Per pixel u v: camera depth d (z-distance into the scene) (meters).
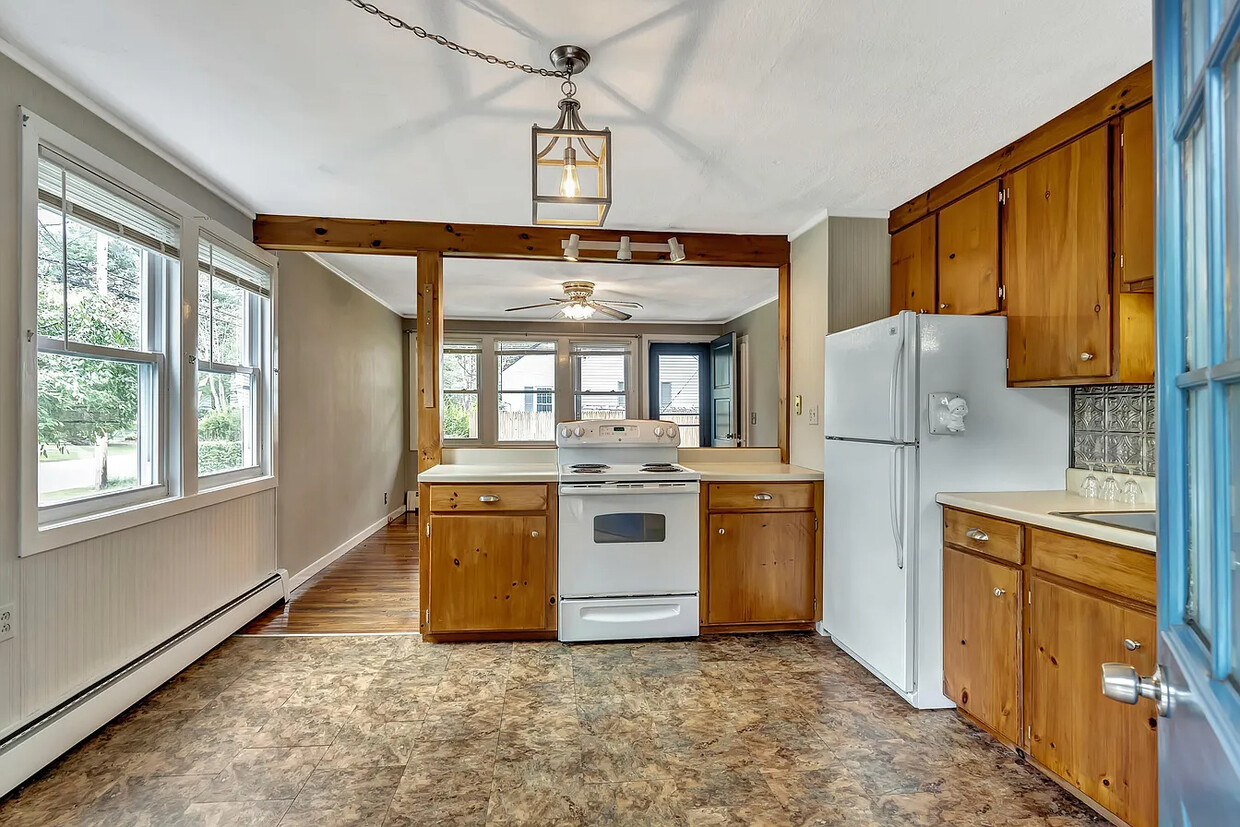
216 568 3.07
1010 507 2.10
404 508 7.09
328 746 2.14
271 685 2.62
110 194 2.30
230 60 1.93
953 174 2.84
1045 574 1.94
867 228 3.38
